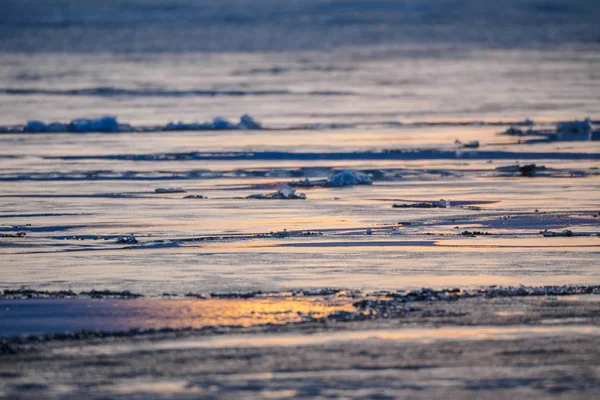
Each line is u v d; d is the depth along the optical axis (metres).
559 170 117.38
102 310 55.56
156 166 122.62
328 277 63.31
